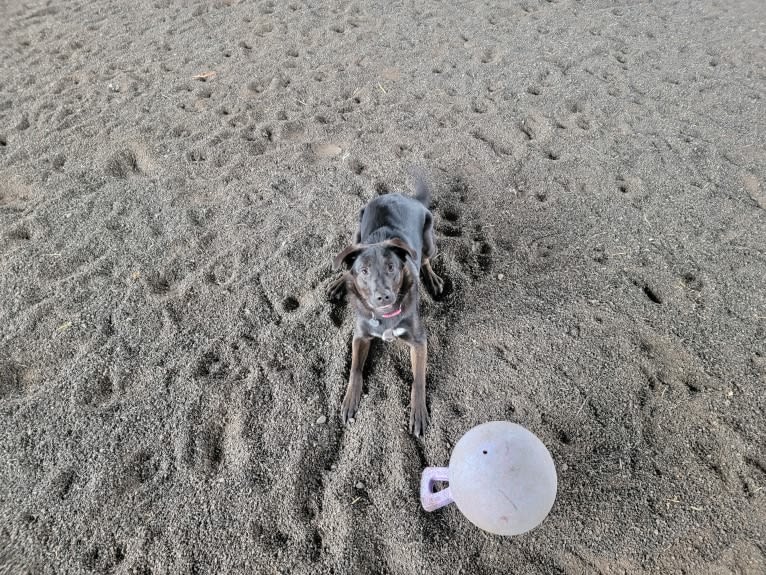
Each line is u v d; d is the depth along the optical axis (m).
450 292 2.10
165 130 2.89
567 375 1.80
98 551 1.49
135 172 2.70
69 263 2.23
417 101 3.06
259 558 1.46
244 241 2.31
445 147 2.75
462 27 3.70
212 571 1.45
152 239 2.33
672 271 2.09
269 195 2.53
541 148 2.73
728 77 3.10
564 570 1.43
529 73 3.22
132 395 1.81
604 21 3.69
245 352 1.93
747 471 1.55
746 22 3.59
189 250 2.28
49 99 3.13
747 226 2.24
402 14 3.86
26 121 2.98
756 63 3.19
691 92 3.00
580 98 3.01
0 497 1.58
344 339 1.95
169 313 2.04
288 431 1.72
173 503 1.57
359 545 1.48
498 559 1.45
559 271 2.13
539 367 1.83
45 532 1.52
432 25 3.73
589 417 1.70
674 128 2.77
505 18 3.79
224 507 1.56
